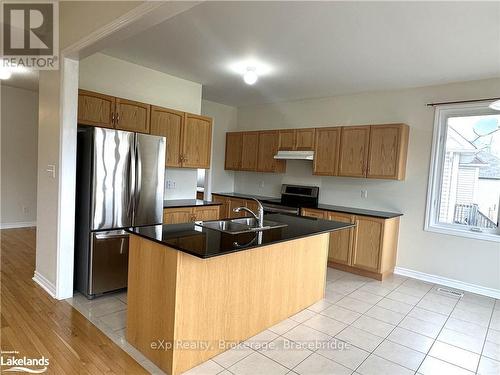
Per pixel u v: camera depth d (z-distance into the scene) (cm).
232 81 447
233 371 211
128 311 236
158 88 419
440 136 411
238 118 639
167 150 414
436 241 414
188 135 440
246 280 245
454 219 409
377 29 264
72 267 307
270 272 267
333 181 506
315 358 231
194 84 461
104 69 368
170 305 201
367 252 417
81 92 331
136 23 208
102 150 302
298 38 290
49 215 313
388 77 392
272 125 585
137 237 230
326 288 373
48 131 312
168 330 203
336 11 238
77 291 325
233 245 204
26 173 591
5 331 241
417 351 248
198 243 204
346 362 228
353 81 418
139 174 333
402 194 440
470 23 244
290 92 495
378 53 316
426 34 268
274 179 581
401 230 441
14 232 545
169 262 203
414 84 415
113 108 357
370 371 219
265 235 241
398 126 414
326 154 479
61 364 207
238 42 306
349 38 284
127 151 321
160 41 315
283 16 250
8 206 574
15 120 571
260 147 564
